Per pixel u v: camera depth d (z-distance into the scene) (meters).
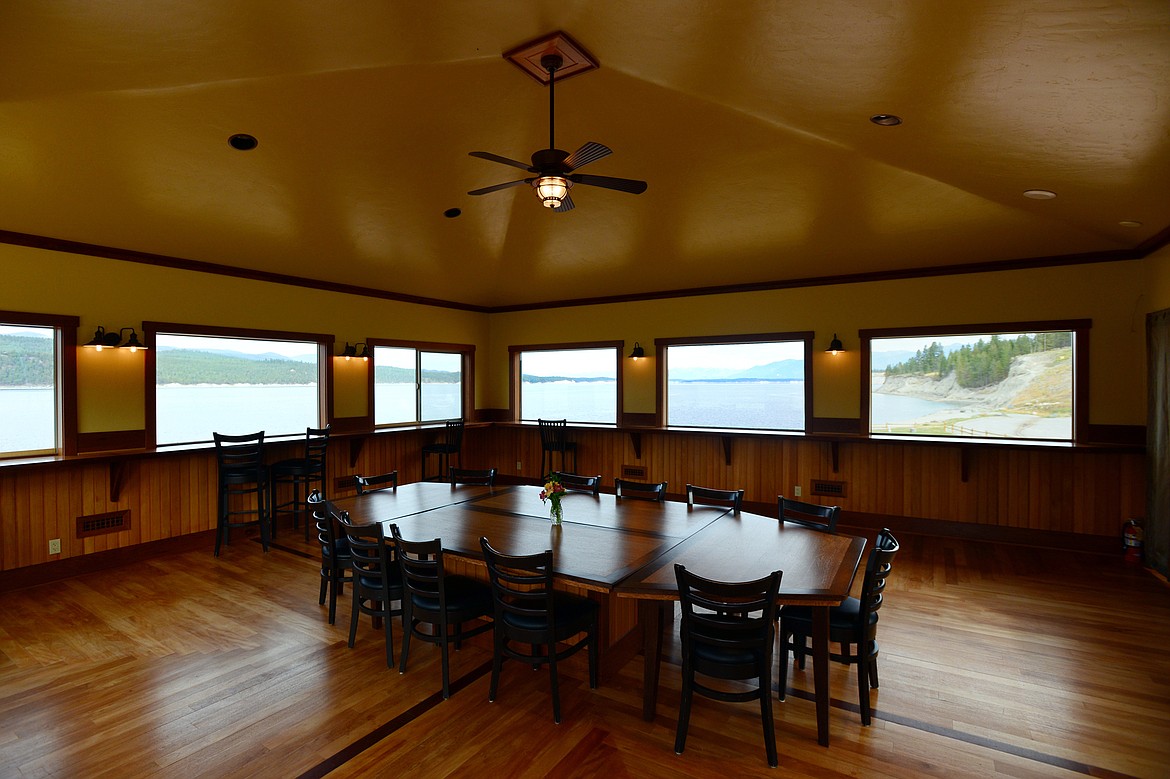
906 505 6.32
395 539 3.20
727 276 7.11
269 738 2.66
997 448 5.50
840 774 2.41
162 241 5.34
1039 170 3.62
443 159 4.80
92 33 2.49
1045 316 5.69
